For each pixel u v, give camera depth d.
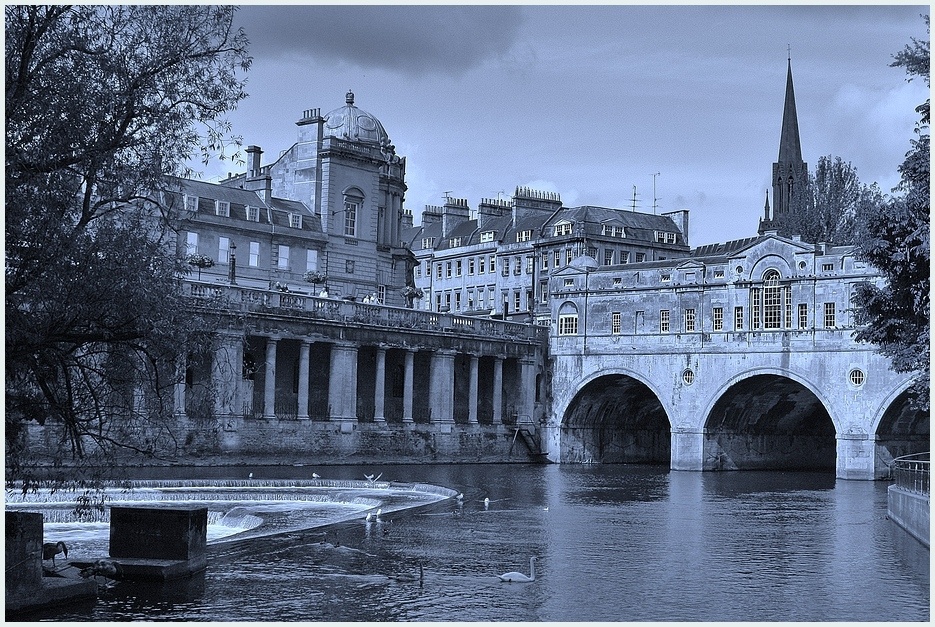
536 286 131.62
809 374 84.94
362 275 103.62
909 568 34.53
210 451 71.75
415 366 92.19
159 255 25.45
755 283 87.81
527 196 141.75
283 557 33.84
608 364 94.62
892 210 35.50
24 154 23.05
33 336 23.02
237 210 93.56
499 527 44.56
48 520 46.03
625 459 102.50
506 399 98.31
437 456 87.88
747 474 87.38
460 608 27.09
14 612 24.38
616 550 38.28
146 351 25.80
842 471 82.62
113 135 24.30
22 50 23.06
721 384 89.00
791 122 142.62
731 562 35.62
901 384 80.44
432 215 158.62
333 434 79.94
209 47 25.41
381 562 33.78
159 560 28.81
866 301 38.06
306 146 102.31
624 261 130.88
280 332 76.19
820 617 26.69
